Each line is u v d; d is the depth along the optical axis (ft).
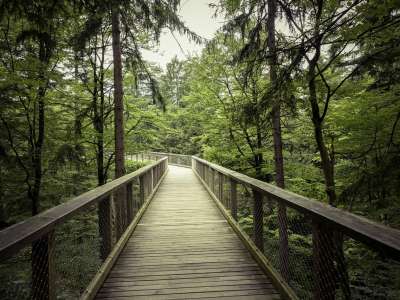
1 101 21.72
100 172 34.30
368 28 11.83
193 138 48.75
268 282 10.31
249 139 37.70
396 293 12.41
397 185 13.62
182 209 23.06
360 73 13.53
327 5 15.23
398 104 17.21
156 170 34.32
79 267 10.64
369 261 14.11
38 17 10.52
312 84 16.90
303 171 30.09
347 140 21.40
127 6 12.48
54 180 31.01
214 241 15.06
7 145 24.13
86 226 19.93
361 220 5.68
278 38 20.71
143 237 15.84
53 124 29.22
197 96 40.50
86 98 32.58
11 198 28.68
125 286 10.09
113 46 25.07
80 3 11.23
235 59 23.70
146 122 37.24
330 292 6.30
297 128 29.45
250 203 22.08
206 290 9.76
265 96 14.85
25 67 21.77
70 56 26.61
